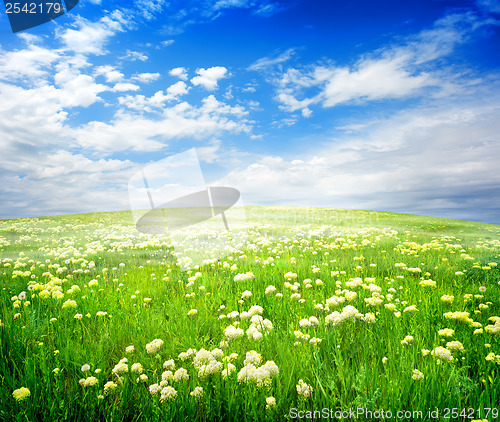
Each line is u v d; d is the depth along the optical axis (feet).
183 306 13.61
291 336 10.11
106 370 9.13
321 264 21.62
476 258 23.94
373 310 11.94
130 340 10.88
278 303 13.35
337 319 10.02
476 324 9.82
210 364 7.68
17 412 7.06
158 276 19.77
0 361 9.11
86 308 13.43
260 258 24.48
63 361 9.27
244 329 10.71
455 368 7.76
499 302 12.85
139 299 15.15
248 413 6.71
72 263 24.76
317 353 8.46
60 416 7.08
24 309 12.94
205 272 19.44
